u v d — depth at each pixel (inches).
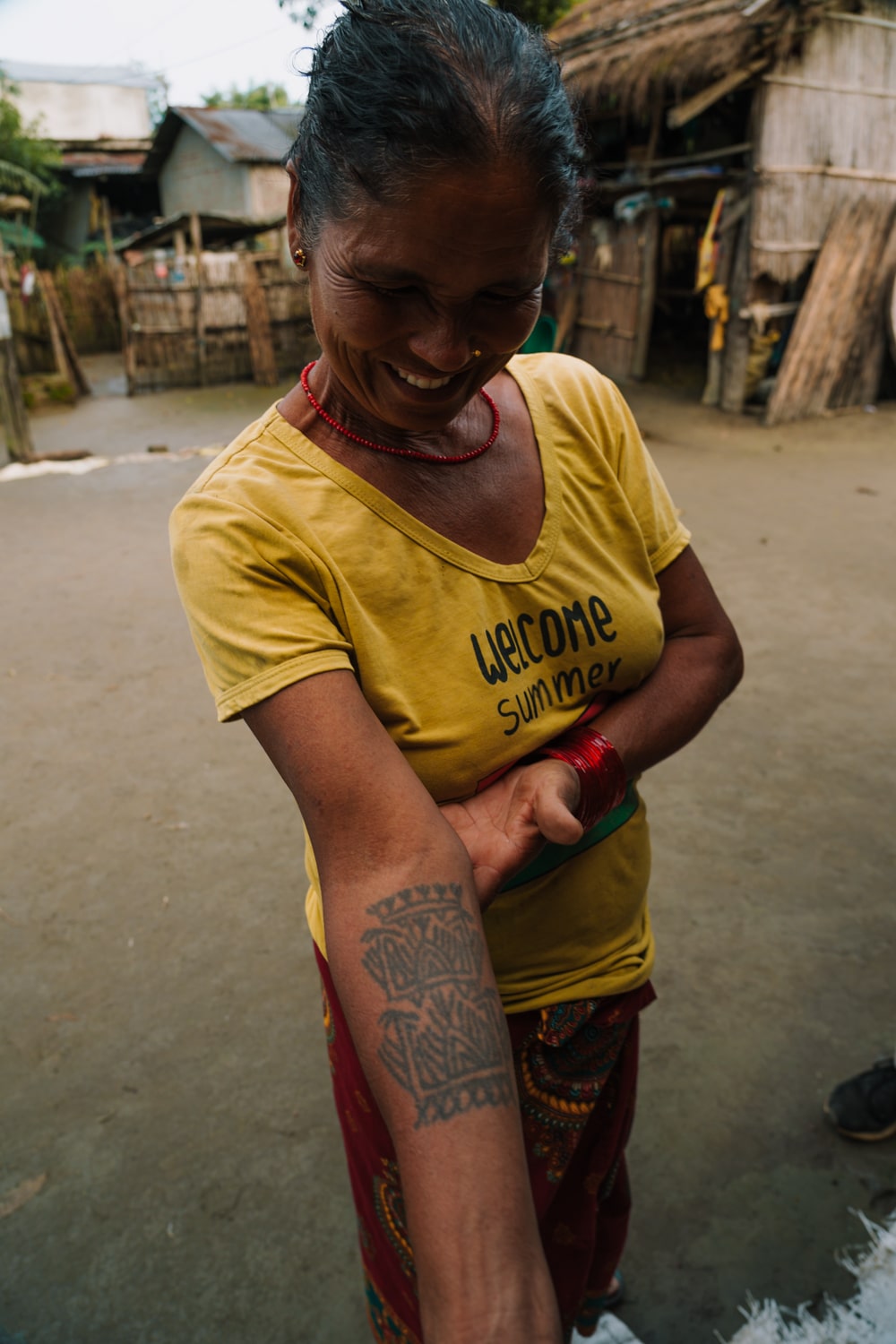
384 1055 28.7
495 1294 25.0
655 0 359.6
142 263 529.7
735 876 108.1
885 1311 65.6
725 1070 84.6
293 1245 72.4
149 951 101.3
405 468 35.7
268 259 510.9
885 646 163.5
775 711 142.9
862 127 338.6
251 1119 82.4
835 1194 73.9
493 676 37.0
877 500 250.7
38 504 276.2
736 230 341.1
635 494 42.5
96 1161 79.1
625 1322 66.1
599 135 387.2
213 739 141.8
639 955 45.1
